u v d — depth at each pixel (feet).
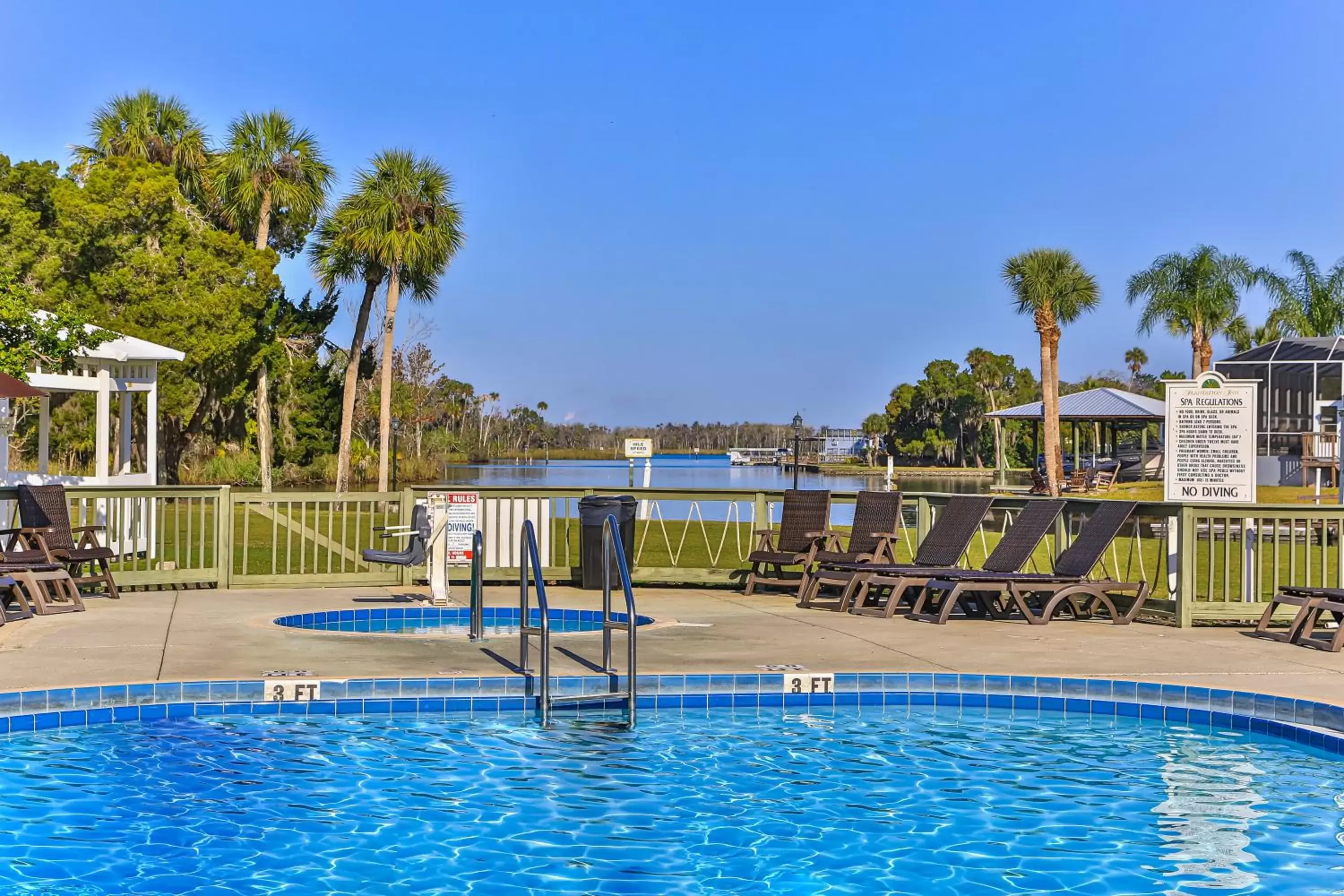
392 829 17.98
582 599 38.93
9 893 15.33
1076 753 22.50
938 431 335.67
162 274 127.44
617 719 24.88
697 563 51.96
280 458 161.79
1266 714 24.03
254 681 24.61
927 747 22.89
